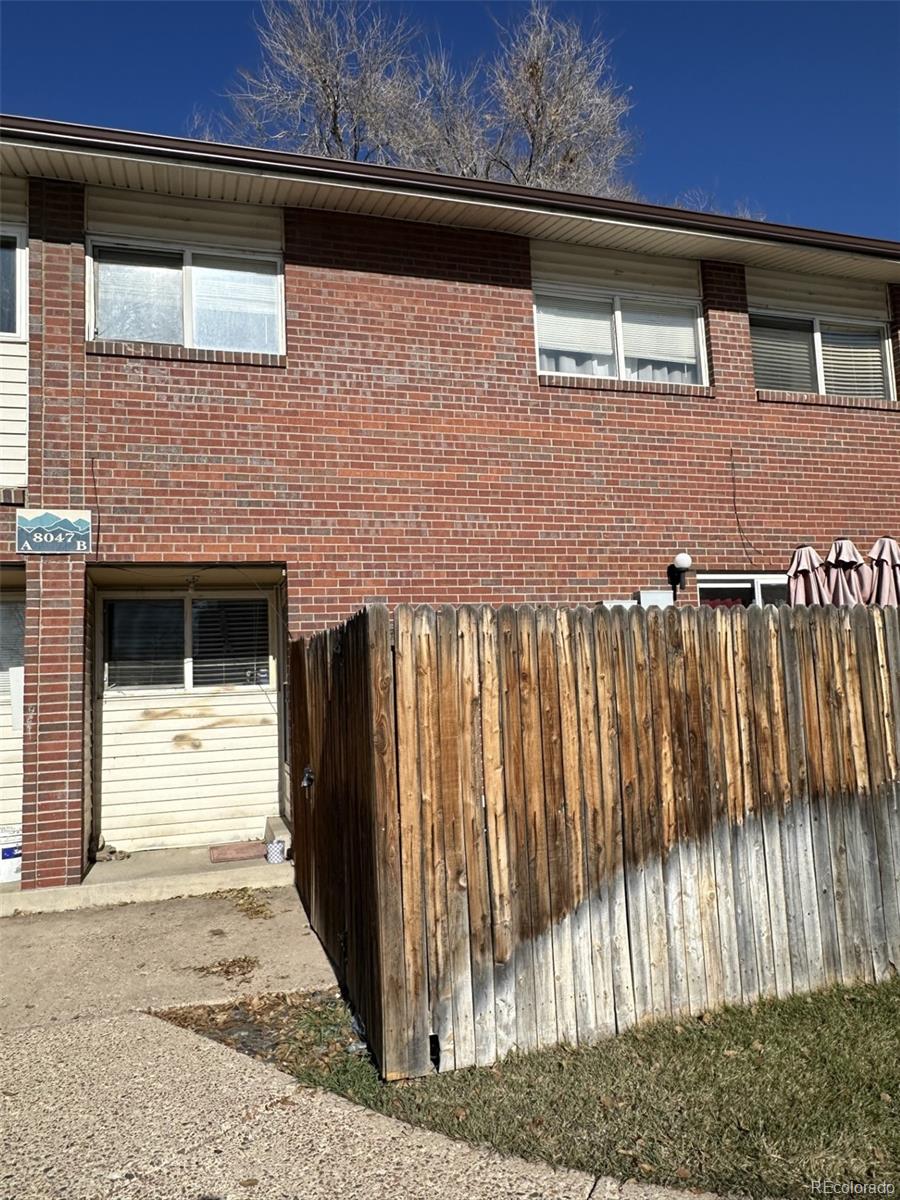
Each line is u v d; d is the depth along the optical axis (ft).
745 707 15.75
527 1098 12.12
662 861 14.80
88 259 26.08
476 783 13.70
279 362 27.17
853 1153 10.62
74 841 23.76
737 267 33.53
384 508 27.86
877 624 17.03
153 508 25.52
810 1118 11.37
